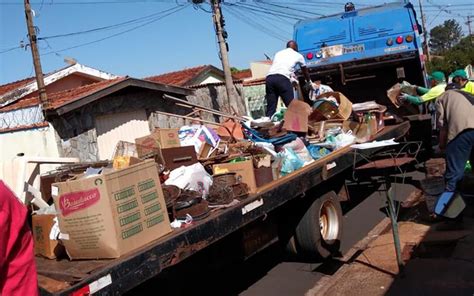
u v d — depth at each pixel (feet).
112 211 10.99
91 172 13.64
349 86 33.96
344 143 22.34
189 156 16.31
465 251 17.39
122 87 44.65
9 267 7.15
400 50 30.68
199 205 13.41
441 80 28.22
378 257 18.34
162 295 13.51
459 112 19.98
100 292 10.08
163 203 12.36
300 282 18.26
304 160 20.13
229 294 17.70
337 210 20.70
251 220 14.93
